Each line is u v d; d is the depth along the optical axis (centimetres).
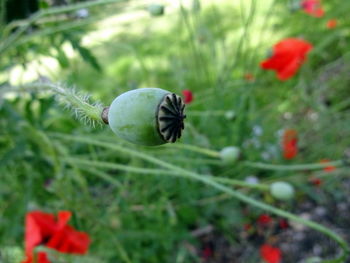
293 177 22
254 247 22
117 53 36
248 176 23
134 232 18
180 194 20
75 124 19
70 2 18
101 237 18
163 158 18
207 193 21
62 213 14
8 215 17
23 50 17
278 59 20
